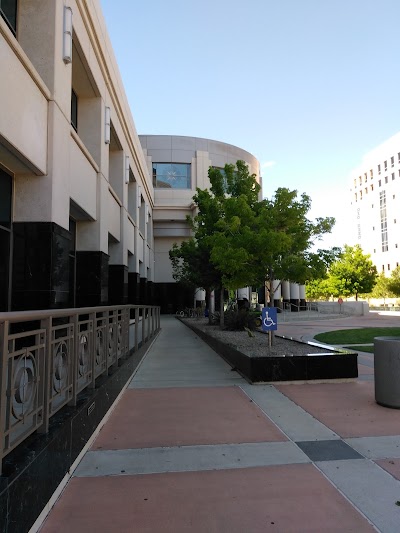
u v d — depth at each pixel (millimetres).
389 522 3346
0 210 8203
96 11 12344
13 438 3203
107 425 5836
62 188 9430
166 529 3250
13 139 7180
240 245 11000
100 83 13859
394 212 85938
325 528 3264
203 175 41094
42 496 3285
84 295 13586
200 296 42594
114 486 3969
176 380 8914
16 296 8500
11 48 7098
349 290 56250
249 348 10734
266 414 6359
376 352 6879
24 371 3205
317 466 4430
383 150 90438
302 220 11320
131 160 22219
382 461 4551
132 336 14734
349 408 6645
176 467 4418
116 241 18500
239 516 3441
